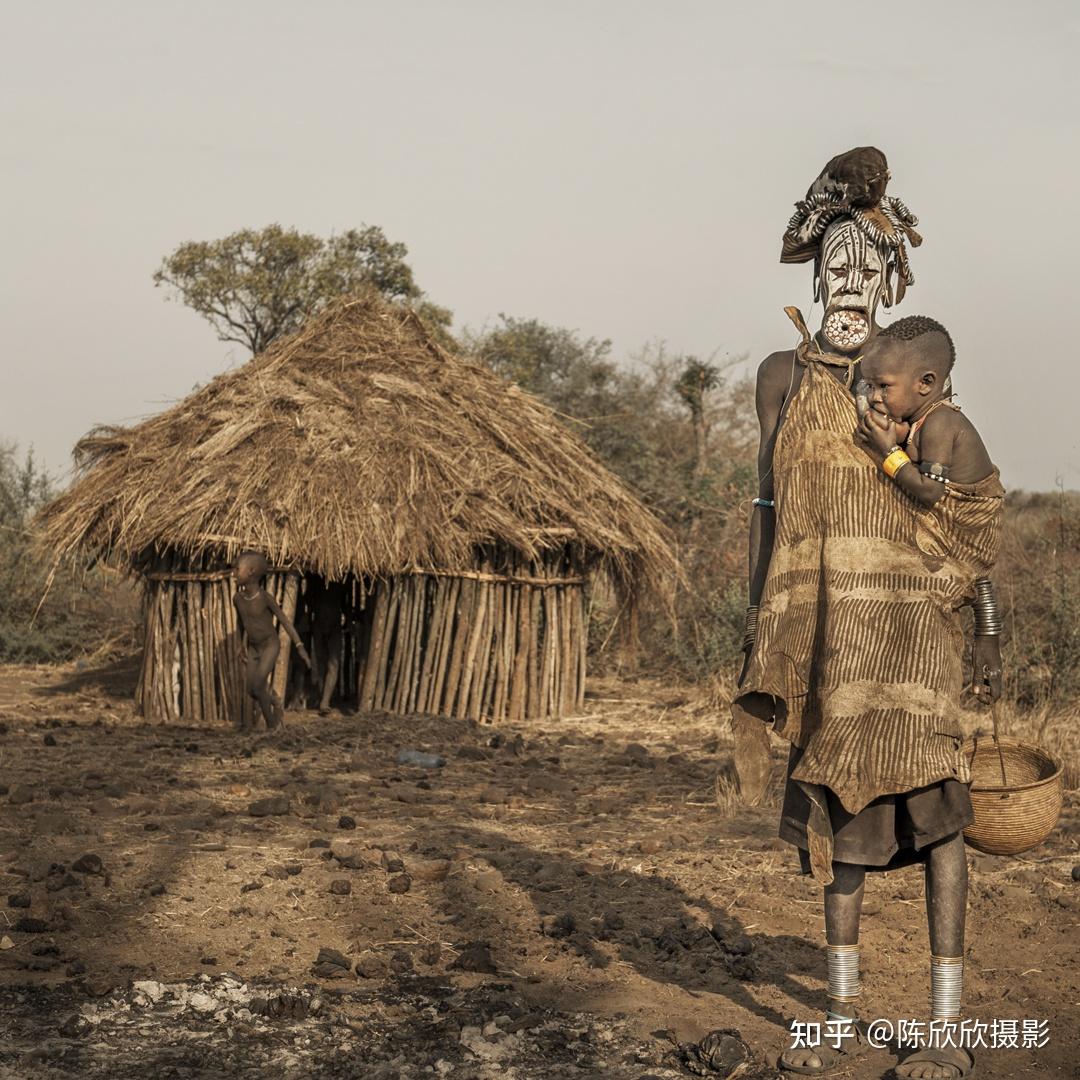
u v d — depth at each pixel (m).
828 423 3.69
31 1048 3.67
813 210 3.95
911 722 3.55
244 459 11.20
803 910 5.32
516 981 4.36
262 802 6.94
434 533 10.95
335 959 4.45
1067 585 11.89
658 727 11.00
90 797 7.29
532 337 27.38
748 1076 3.63
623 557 12.11
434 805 7.37
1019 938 4.95
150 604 11.66
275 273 28.70
